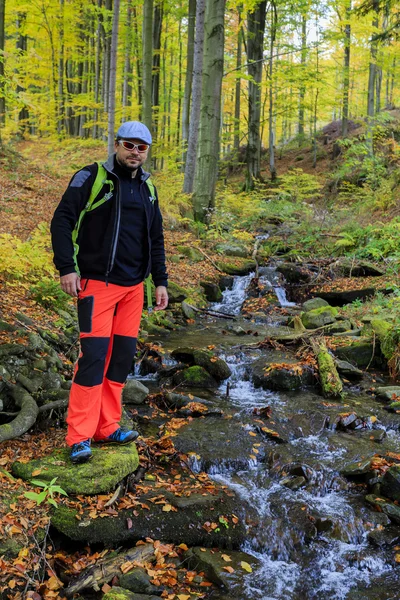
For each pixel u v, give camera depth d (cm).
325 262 1103
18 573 256
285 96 2300
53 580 265
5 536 272
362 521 347
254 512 345
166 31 2388
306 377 586
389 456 420
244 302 953
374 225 1233
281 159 2794
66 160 1753
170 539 311
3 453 348
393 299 788
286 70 2123
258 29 2112
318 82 2194
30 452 354
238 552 318
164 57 2503
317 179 2162
